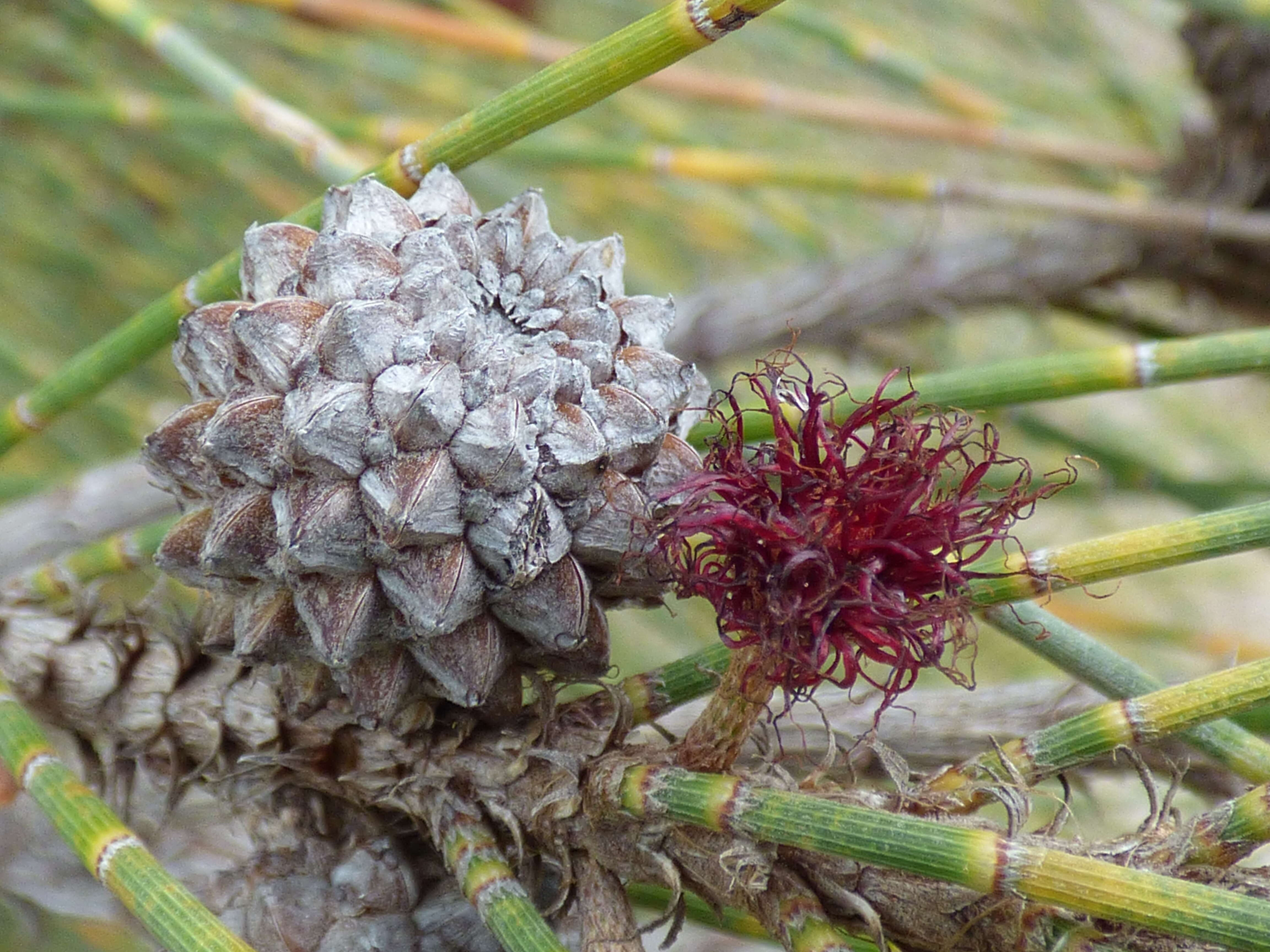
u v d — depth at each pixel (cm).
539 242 15
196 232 25
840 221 29
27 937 18
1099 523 28
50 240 24
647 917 18
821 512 14
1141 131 28
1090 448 22
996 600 14
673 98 28
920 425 14
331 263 14
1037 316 25
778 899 14
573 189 27
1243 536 14
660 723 16
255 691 15
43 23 25
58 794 14
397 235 14
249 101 17
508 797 14
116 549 15
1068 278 25
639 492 14
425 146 15
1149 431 32
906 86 26
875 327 25
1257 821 14
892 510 14
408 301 14
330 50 24
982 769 14
